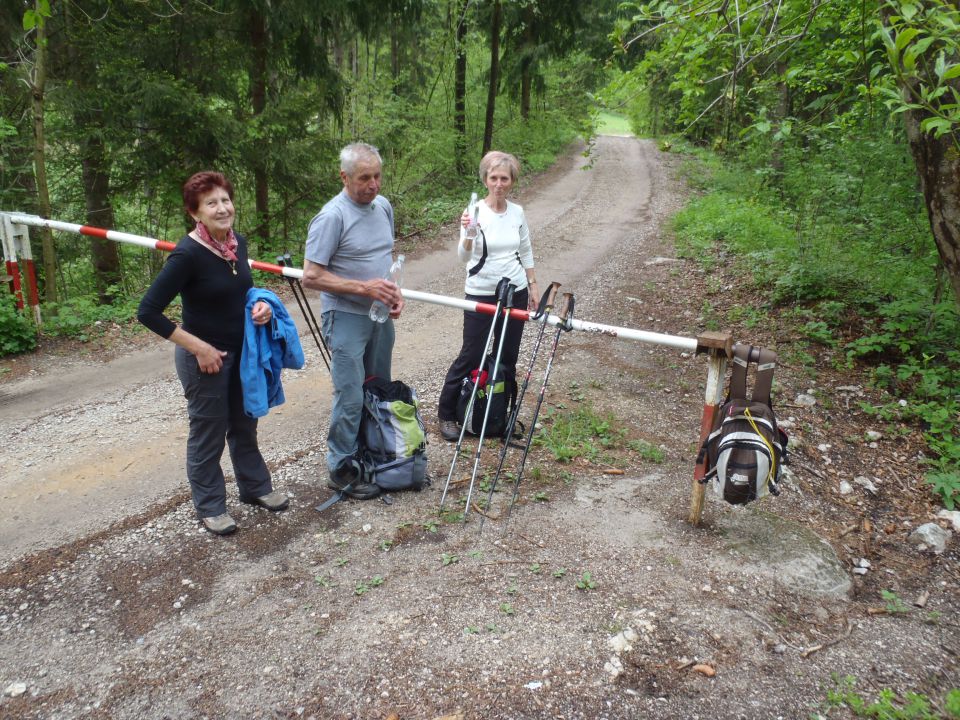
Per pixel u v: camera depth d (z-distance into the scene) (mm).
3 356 6750
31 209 10836
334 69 12898
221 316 3314
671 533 3561
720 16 4652
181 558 3363
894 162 7152
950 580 3576
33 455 4656
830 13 5766
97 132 9367
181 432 5039
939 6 2725
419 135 16766
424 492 3943
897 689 2648
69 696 2559
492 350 4434
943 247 4184
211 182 3133
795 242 8273
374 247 3625
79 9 8844
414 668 2637
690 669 2654
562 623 2877
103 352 6961
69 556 3420
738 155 16984
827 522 4035
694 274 9258
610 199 16562
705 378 5992
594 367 6047
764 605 3049
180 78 10062
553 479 4105
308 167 11461
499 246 4293
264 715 2447
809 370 6039
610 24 22156
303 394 5668
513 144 22734
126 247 12508
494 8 18422
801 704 2533
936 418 4922
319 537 3514
